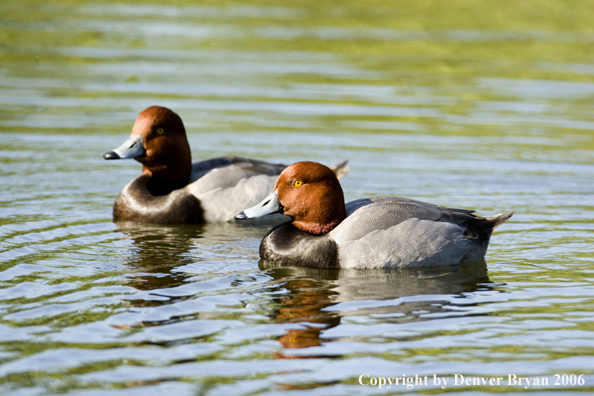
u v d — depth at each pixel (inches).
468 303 350.3
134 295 353.7
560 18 1119.6
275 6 1176.2
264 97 810.2
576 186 577.9
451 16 1122.0
